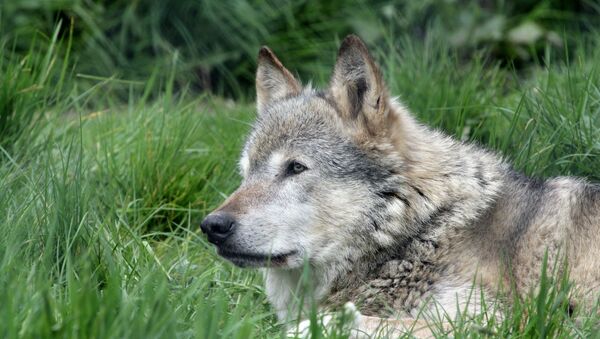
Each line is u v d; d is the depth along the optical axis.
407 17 16.98
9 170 9.92
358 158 8.61
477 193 8.78
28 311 6.58
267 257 8.48
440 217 8.65
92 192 9.88
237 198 8.60
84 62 17.09
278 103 9.38
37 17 17.38
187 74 17.56
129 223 10.39
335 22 17.86
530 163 10.55
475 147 9.44
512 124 11.04
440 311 8.12
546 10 18.48
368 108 8.64
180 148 11.62
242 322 6.97
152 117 12.40
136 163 11.11
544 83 12.62
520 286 8.37
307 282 7.24
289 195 8.60
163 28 18.02
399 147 8.71
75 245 8.48
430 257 8.48
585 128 10.70
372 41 16.56
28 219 8.51
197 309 7.11
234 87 17.70
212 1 17.89
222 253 8.52
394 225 8.56
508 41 17.23
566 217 8.54
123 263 8.45
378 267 8.66
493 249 8.52
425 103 12.54
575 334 7.34
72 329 6.10
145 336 6.15
